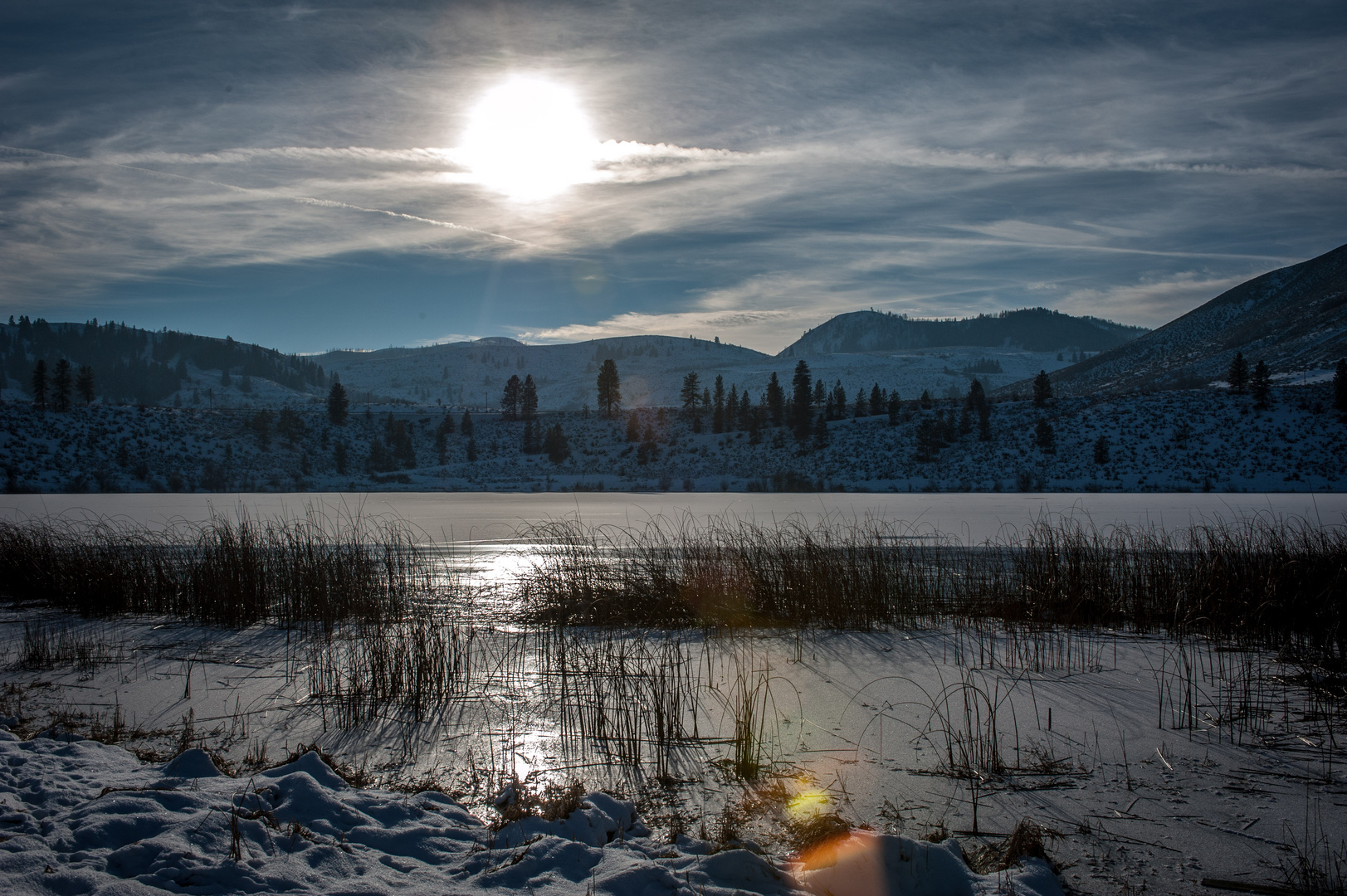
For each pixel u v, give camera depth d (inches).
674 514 1130.7
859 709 264.8
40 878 130.2
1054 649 355.9
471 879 142.9
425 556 658.2
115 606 455.5
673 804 190.9
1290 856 166.2
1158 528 901.2
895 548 501.7
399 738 237.3
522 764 215.9
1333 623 365.4
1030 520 1029.8
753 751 225.5
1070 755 224.4
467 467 3026.6
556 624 405.4
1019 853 161.6
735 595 429.7
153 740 231.1
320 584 430.3
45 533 580.7
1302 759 221.3
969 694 282.2
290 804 170.7
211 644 368.5
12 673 313.7
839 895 142.5
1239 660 334.6
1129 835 176.1
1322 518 1051.9
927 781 205.8
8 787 176.9
